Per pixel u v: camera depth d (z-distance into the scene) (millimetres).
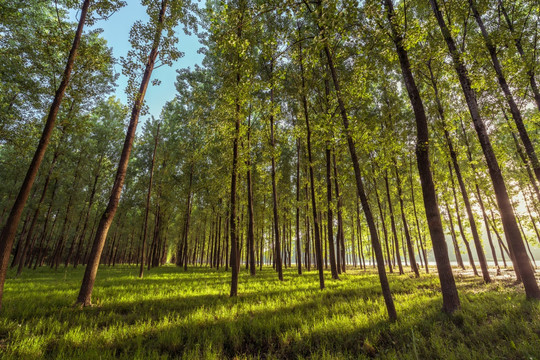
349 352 4434
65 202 26797
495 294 8438
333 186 17844
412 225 31141
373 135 8031
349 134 6934
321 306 7500
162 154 25859
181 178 27297
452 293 6328
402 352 4289
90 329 5637
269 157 15266
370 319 5980
